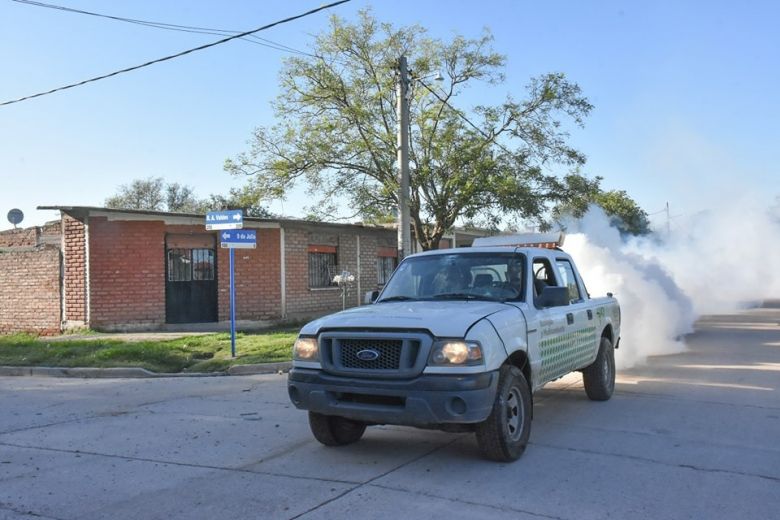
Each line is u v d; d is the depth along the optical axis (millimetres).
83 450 6570
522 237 12383
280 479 5453
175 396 9734
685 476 5383
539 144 19891
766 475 5395
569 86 19547
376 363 5465
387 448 6375
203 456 6250
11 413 8547
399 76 16250
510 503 4758
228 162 20062
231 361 12523
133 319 17453
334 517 4535
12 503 4984
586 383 8531
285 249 19750
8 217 19547
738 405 8219
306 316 20312
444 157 19875
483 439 5602
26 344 14672
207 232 18297
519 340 5898
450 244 27578
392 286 7188
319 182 20078
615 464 5723
